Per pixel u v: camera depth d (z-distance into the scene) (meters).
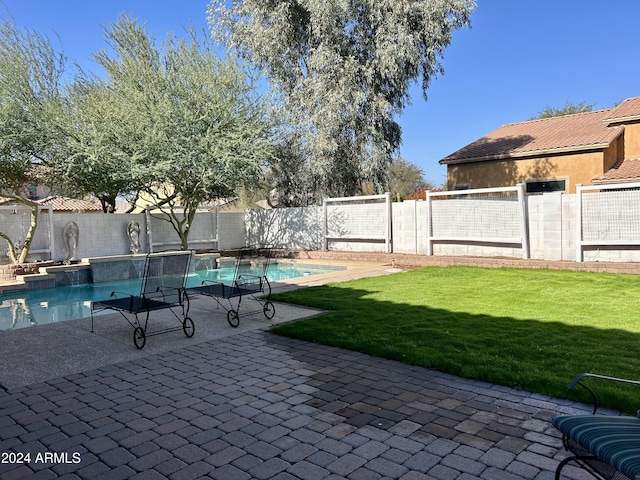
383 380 4.29
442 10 16.47
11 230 13.18
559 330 5.71
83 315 9.09
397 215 15.02
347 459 2.86
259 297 8.66
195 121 14.75
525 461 2.80
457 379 4.28
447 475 2.66
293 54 18.62
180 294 6.29
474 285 9.44
